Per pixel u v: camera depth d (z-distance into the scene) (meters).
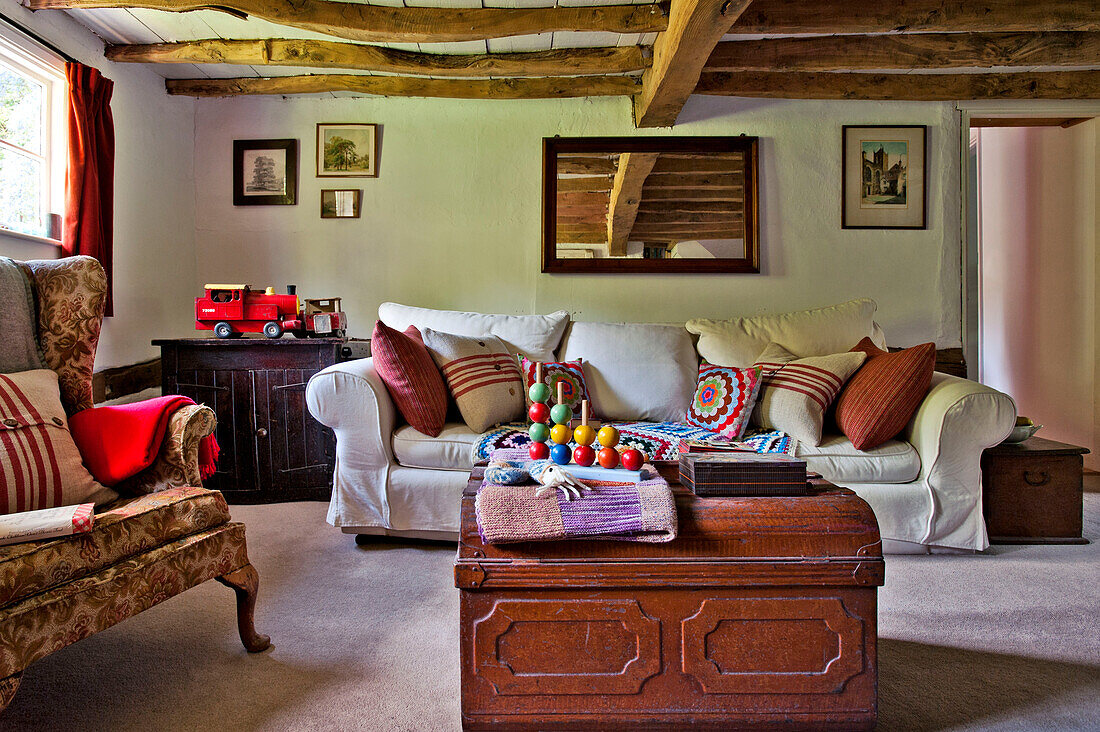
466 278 3.77
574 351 3.04
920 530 2.39
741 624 1.32
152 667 1.63
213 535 1.61
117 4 2.63
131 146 3.31
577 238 3.71
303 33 3.13
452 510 2.47
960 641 1.75
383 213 3.76
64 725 1.38
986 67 3.30
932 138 3.71
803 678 1.32
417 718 1.41
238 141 3.76
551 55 3.22
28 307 1.83
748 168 3.69
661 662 1.32
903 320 3.72
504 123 3.74
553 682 1.32
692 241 3.70
